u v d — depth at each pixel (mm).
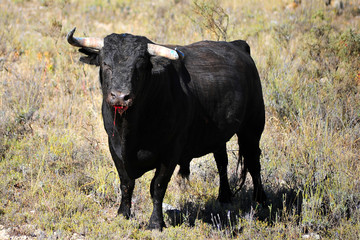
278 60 40094
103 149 27484
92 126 29109
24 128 28672
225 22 53688
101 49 17594
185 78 20359
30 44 46406
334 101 32469
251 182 26719
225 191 23953
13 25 54062
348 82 34812
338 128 29859
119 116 17672
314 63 40062
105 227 19328
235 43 26094
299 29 53156
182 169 22266
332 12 59000
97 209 21500
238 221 21516
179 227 19812
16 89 33594
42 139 27641
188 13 60000
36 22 56625
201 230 20125
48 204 20812
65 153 26312
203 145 22000
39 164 24688
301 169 25641
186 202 23172
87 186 23781
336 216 21188
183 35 49062
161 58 17234
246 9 63156
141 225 20547
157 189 19469
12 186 22703
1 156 25531
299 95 33375
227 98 22219
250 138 25016
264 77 36500
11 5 63500
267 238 19406
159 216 19656
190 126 20531
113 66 16797
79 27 56406
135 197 23266
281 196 23953
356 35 40656
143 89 17484
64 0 54594
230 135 23047
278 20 58031
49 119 30984
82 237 18875
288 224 20734
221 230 20422
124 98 16203
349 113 31062
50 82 36656
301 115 30516
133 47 16969
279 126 31297
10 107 31734
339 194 22203
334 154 26078
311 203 21453
